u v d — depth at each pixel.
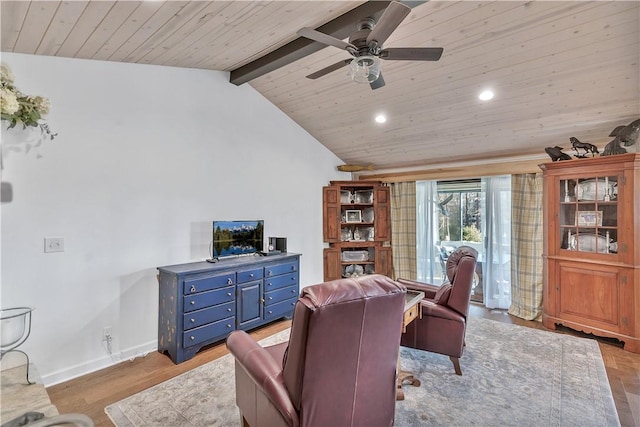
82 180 2.71
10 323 1.91
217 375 2.70
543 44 2.59
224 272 3.29
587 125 3.46
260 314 3.66
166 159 3.29
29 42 2.28
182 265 3.30
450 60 2.96
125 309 2.98
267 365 1.62
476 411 2.19
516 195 4.36
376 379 1.58
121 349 2.96
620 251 3.21
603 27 2.36
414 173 5.22
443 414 2.16
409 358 3.00
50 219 2.54
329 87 3.80
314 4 2.28
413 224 5.34
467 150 4.48
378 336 1.52
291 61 3.14
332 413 1.45
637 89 2.85
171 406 2.26
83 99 2.72
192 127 3.52
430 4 2.35
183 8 2.12
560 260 3.64
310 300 1.32
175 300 2.94
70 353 2.65
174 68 3.35
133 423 2.08
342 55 3.21
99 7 1.96
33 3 1.83
